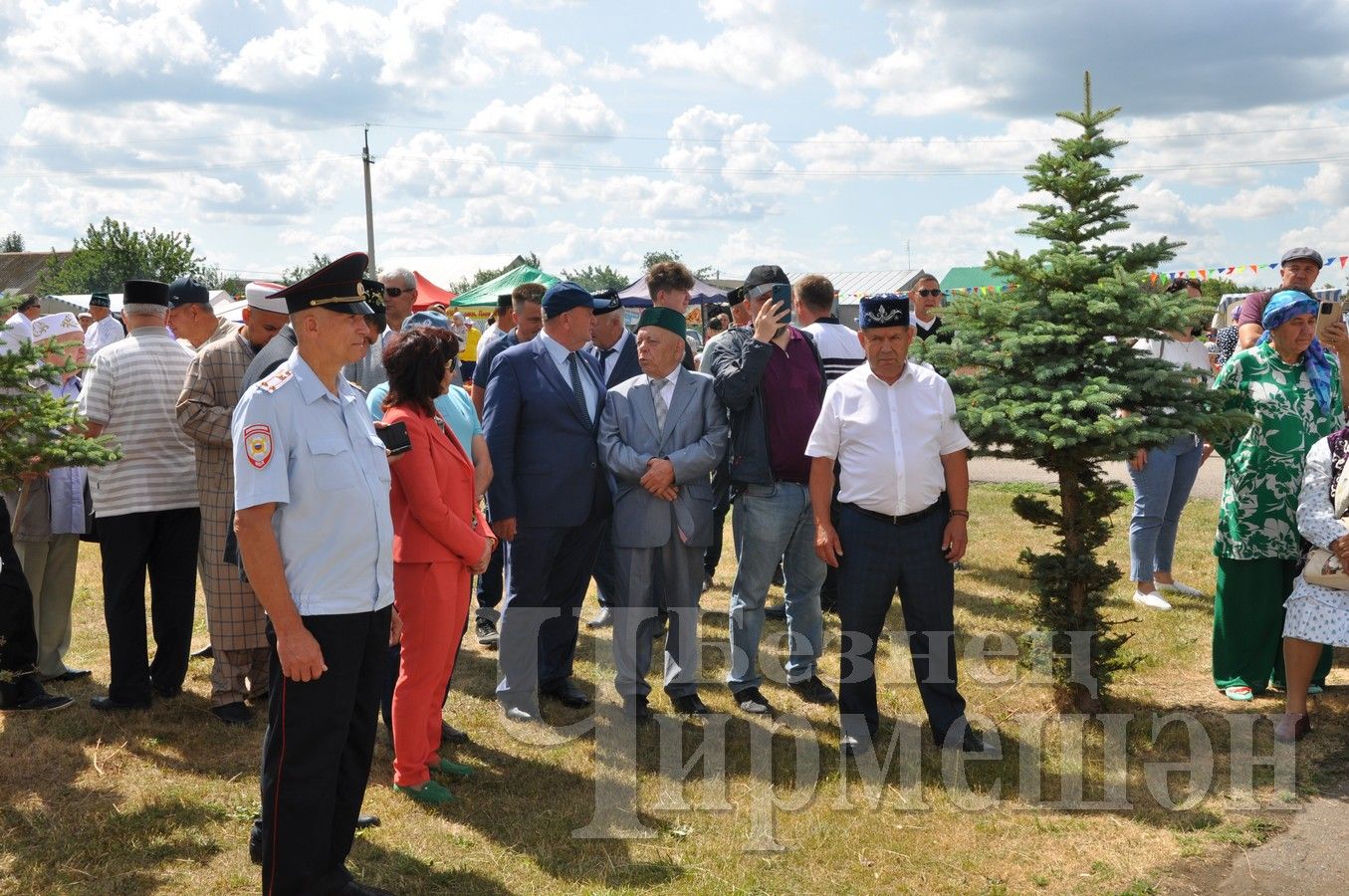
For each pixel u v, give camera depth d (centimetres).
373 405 462
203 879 373
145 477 523
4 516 516
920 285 795
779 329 526
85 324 1764
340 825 358
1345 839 404
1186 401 481
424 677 432
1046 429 470
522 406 531
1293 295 519
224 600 513
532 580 533
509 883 375
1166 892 371
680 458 516
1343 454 481
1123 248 510
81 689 571
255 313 504
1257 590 541
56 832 403
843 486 495
